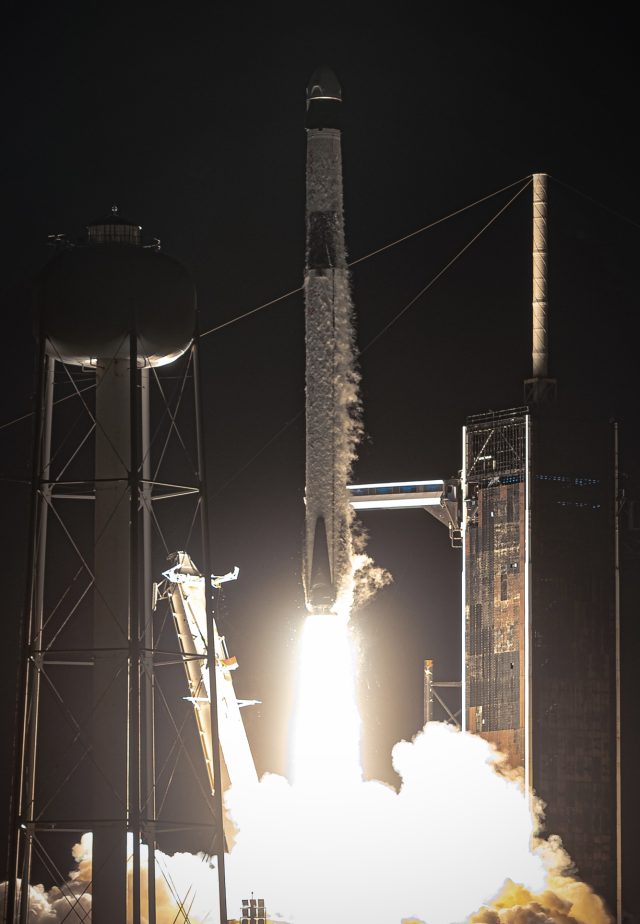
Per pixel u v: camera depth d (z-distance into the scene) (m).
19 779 161.75
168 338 170.38
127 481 163.25
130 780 158.25
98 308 167.38
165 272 170.88
